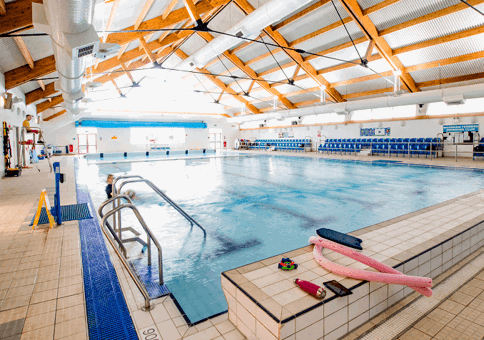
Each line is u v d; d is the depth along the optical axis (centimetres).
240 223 422
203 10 785
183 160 1440
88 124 1788
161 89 1845
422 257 209
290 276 175
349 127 1584
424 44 877
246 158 1522
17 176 802
